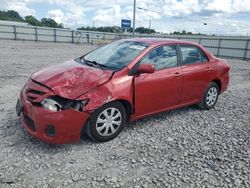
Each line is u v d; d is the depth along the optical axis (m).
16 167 3.29
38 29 37.59
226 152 4.04
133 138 4.32
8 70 9.99
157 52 4.73
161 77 4.63
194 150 4.05
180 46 5.21
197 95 5.62
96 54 5.06
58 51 21.58
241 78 11.66
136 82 4.25
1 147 3.73
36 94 3.69
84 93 3.70
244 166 3.65
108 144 4.05
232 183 3.25
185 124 5.11
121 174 3.30
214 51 31.20
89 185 3.04
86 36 41.09
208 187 3.15
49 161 3.47
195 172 3.45
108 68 4.31
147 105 4.54
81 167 3.39
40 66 11.70
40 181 3.05
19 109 3.95
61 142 3.63
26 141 3.94
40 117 3.52
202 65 5.58
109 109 4.00
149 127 4.82
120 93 4.01
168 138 4.42
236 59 28.22
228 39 29.44
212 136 4.62
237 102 7.03
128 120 4.44
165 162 3.65
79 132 3.73
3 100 5.92
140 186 3.09
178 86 5.01
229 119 5.57
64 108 3.56
